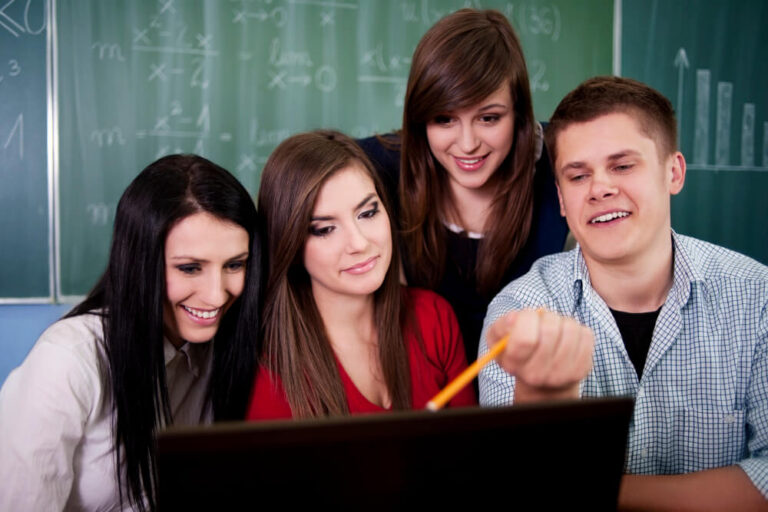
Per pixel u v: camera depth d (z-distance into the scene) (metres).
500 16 1.29
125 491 1.03
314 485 0.43
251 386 1.06
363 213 1.03
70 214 2.28
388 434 0.44
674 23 2.78
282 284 1.06
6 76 2.20
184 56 2.33
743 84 2.88
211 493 0.42
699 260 0.99
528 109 1.32
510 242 1.43
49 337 0.97
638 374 1.01
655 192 0.91
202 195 0.93
